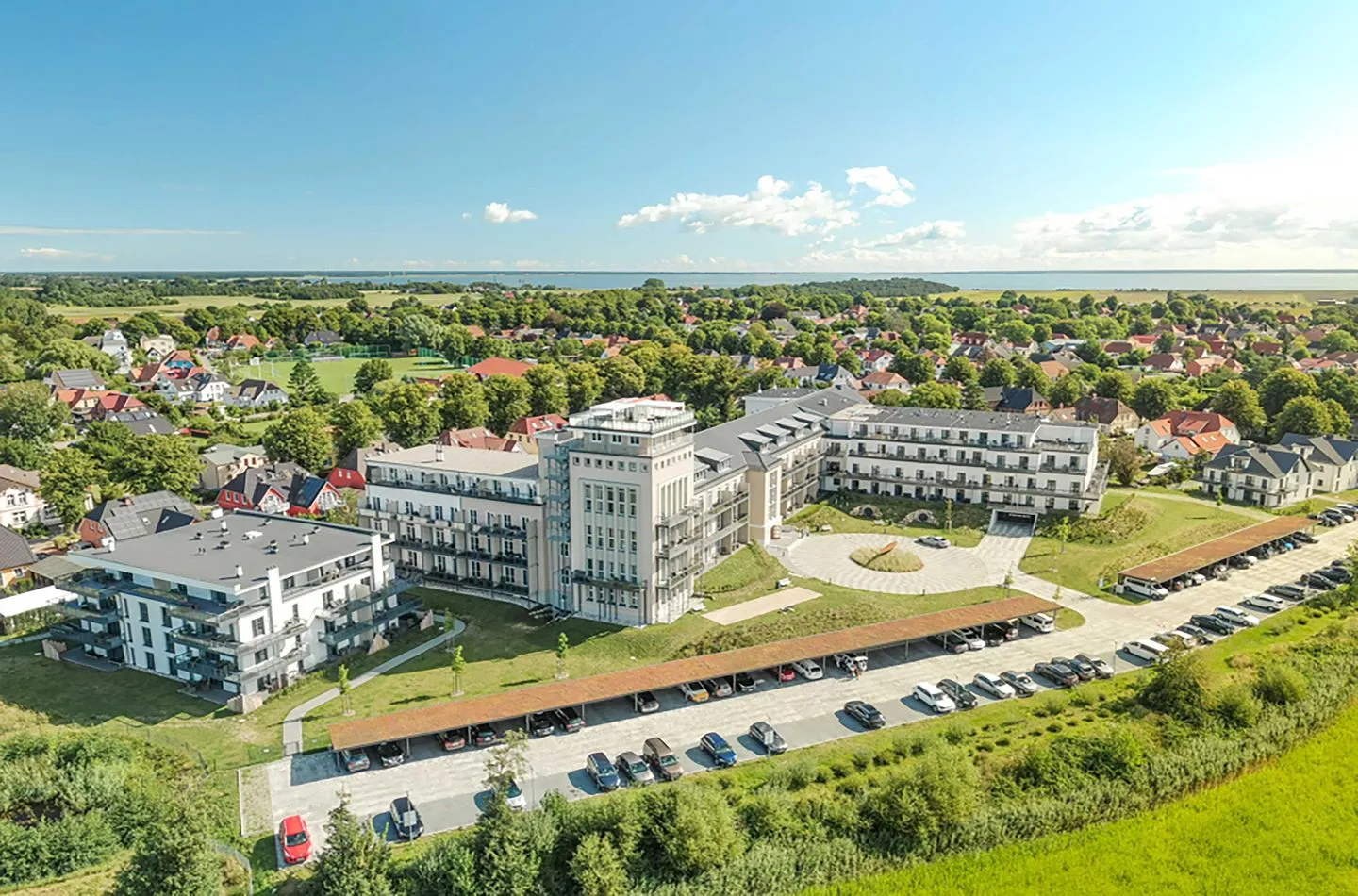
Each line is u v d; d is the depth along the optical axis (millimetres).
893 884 59688
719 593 111938
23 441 189125
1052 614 100312
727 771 72250
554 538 107500
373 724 75312
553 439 106250
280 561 94188
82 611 97125
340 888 54562
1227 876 59938
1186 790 69562
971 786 66750
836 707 83375
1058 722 78438
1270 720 76188
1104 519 134125
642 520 100812
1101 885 59344
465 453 126500
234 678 84625
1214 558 114688
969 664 92000
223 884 58844
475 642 99750
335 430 195375
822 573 118750
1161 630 99500
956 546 130000
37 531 150000
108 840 63656
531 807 67312
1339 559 120438
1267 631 97062
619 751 76062
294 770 73875
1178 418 195125
